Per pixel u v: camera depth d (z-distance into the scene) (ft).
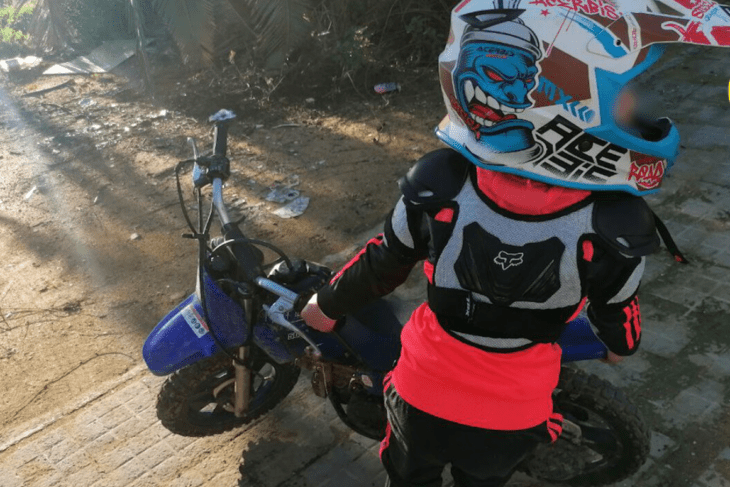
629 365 10.84
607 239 4.99
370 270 6.07
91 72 27.02
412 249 5.71
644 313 11.84
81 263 15.75
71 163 20.25
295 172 18.58
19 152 21.15
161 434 10.70
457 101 5.11
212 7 23.06
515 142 4.89
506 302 5.25
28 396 12.12
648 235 5.06
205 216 16.98
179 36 23.02
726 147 16.51
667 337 11.30
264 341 8.71
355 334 8.11
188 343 8.64
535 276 5.09
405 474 6.70
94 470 10.18
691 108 18.45
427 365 5.88
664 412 9.99
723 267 12.69
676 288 12.32
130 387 11.78
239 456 10.12
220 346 8.50
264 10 22.58
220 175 8.54
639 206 5.10
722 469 9.06
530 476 8.68
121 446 10.56
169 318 9.03
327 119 21.57
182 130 21.72
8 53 29.89
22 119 23.49
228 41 25.77
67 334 13.60
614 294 5.35
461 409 5.82
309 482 9.59
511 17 4.74
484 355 5.64
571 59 4.58
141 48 24.18
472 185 5.29
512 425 5.84
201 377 9.14
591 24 4.58
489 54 4.80
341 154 19.33
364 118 21.34
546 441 6.21
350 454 9.93
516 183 5.10
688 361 10.81
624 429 7.65
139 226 16.90
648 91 4.87
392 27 25.45
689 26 4.52
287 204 17.13
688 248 13.30
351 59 22.72
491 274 5.17
